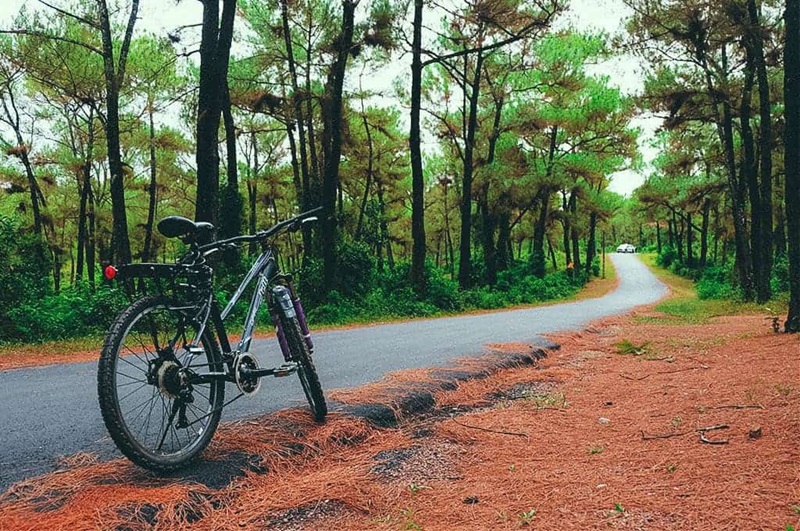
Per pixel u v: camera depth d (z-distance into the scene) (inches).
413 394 179.6
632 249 4178.2
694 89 772.6
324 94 881.5
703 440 127.4
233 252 144.4
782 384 167.0
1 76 748.0
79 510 93.2
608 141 1381.6
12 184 1184.8
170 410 117.9
